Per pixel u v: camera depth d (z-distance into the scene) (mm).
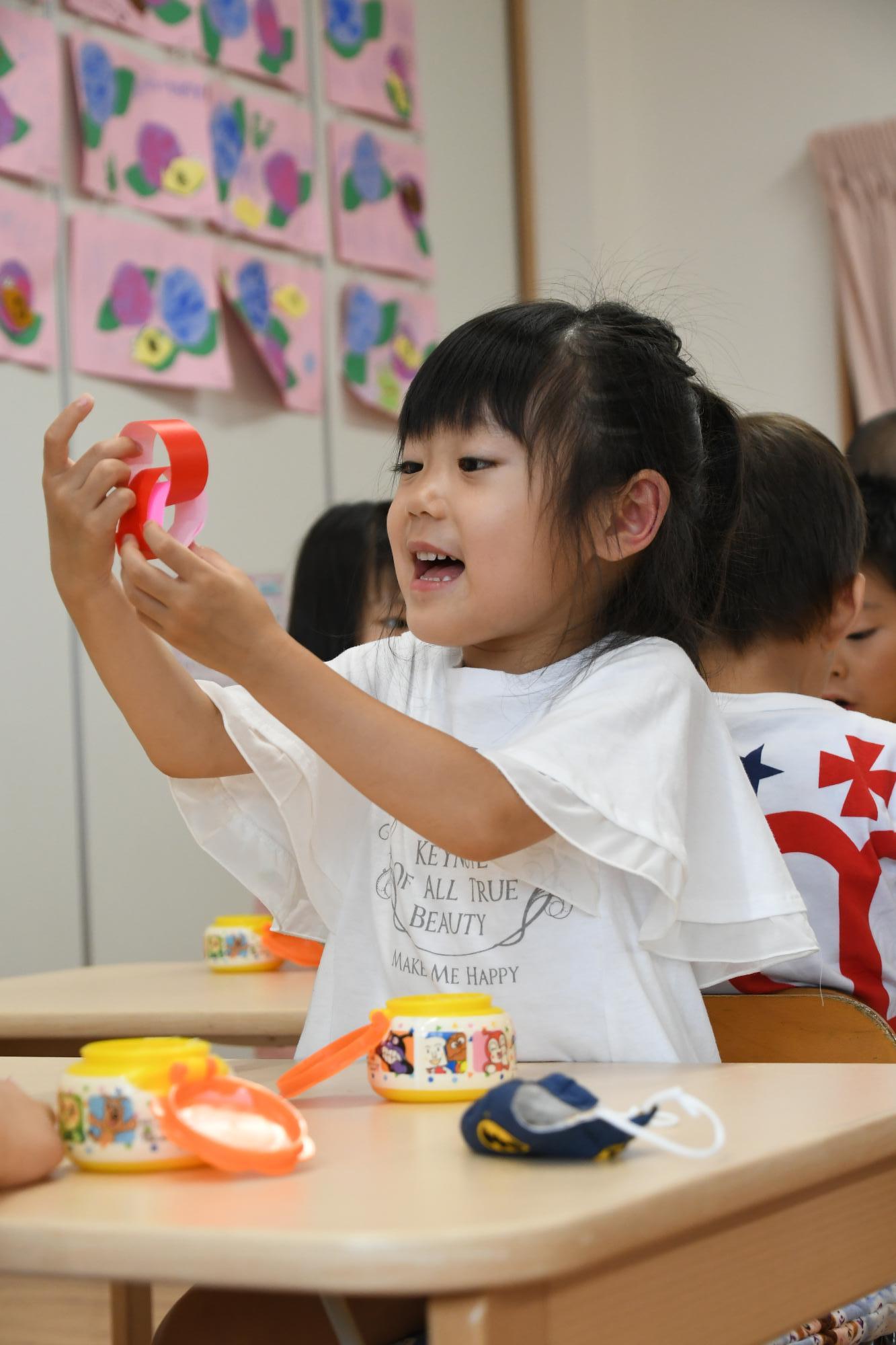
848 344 3926
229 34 3035
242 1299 816
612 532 1023
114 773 2736
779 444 1404
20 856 2562
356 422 3318
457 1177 576
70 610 967
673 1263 567
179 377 2852
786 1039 1041
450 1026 769
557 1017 945
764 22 4082
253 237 3068
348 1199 542
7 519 2555
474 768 842
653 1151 613
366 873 1052
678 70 4180
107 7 2764
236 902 2975
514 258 3898
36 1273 521
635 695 921
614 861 842
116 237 2758
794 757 1287
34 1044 1661
